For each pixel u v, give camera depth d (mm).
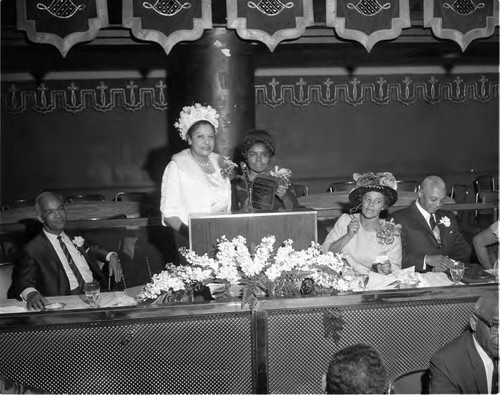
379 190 3703
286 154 10180
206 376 2535
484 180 9258
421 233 4105
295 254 2746
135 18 6078
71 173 9844
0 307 3164
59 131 9727
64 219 3727
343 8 6215
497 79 10508
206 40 6727
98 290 3029
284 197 3824
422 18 6652
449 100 10453
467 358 2211
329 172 10312
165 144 9930
